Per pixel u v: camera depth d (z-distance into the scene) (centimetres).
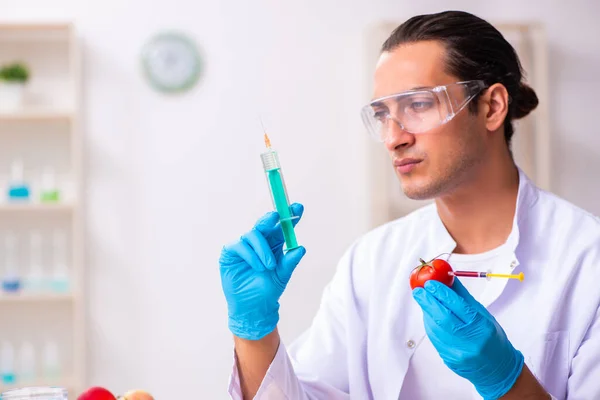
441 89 148
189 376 421
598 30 432
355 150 425
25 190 403
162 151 421
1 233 415
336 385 170
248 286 144
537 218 164
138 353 420
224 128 423
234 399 149
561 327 154
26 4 417
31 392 143
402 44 156
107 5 419
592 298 152
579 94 432
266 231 147
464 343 133
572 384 148
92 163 418
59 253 414
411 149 151
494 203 163
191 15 422
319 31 426
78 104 401
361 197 425
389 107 152
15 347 412
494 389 136
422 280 140
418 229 174
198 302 422
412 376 163
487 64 156
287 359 152
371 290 172
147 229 421
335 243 425
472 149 154
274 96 424
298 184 425
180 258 422
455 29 154
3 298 389
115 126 419
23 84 404
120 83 419
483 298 159
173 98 421
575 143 431
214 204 423
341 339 172
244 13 424
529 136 415
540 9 432
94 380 417
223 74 423
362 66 426
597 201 432
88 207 418
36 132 418
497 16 430
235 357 151
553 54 432
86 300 418
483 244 164
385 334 166
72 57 401
